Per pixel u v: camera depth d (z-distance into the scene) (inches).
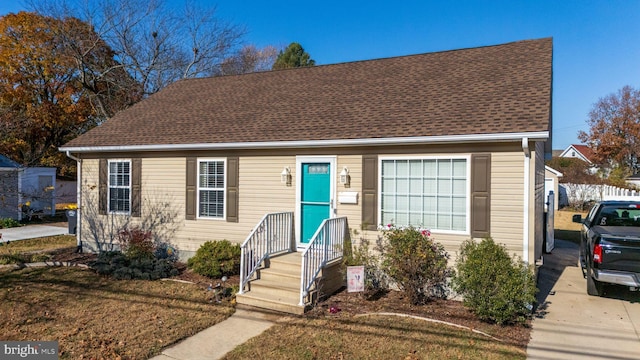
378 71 466.3
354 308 279.7
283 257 336.8
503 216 286.0
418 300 290.0
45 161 1074.7
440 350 209.6
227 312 273.7
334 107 397.1
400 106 361.4
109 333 234.2
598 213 348.8
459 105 332.8
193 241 412.2
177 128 439.2
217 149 397.7
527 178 278.2
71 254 463.5
